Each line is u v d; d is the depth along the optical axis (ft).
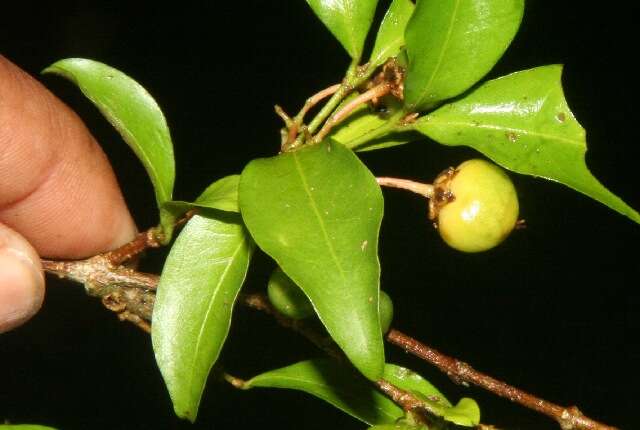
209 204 0.79
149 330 0.85
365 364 0.74
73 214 0.95
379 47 0.81
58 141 0.94
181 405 0.79
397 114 0.80
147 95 0.82
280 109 0.80
